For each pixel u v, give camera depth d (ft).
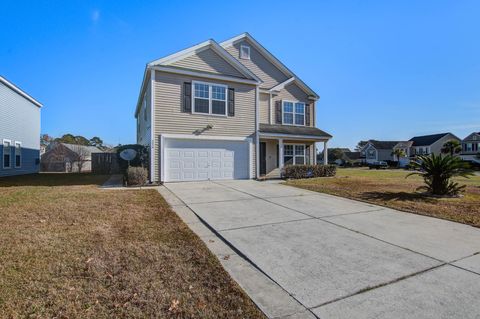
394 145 162.50
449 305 7.84
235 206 22.34
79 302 7.51
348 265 10.82
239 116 43.68
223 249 12.69
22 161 60.59
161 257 11.01
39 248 11.50
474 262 11.21
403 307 7.72
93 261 10.28
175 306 7.49
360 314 7.36
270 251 12.31
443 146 142.10
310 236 14.64
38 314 6.90
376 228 16.33
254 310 7.48
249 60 52.03
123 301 7.65
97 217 17.13
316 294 8.48
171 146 38.60
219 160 42.04
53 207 19.83
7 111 53.62
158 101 37.65
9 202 21.67
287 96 54.24
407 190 31.89
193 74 39.83
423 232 15.57
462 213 20.10
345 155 177.99
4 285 8.31
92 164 67.82
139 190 29.96
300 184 37.32
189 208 21.44
